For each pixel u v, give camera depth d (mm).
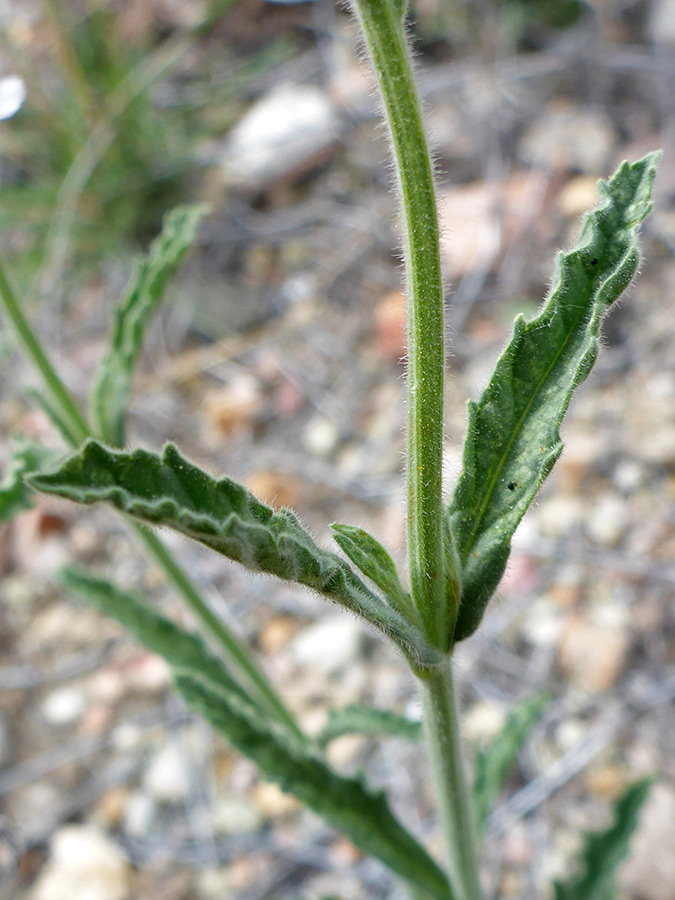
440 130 341
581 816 204
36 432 302
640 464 253
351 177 343
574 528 247
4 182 365
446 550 93
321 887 208
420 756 223
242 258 335
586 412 267
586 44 346
